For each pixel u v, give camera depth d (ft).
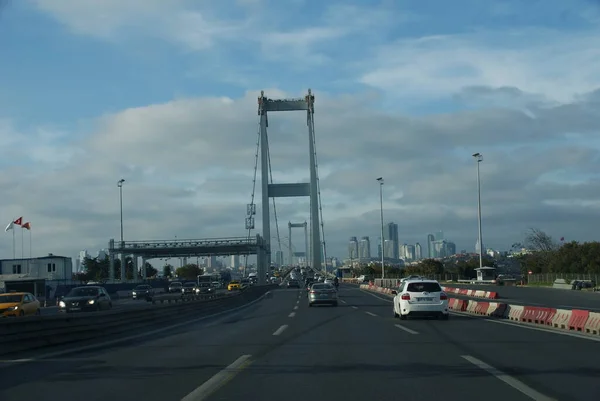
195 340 62.28
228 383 35.50
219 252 293.43
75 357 48.52
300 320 90.79
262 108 393.09
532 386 33.53
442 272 399.65
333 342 57.72
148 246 268.41
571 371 38.47
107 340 63.10
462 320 85.10
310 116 391.24
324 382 35.58
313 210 385.09
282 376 37.78
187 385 35.12
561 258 298.35
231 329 76.54
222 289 301.02
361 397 31.22
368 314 102.47
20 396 32.42
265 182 376.07
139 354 50.24
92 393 33.01
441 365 41.65
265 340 61.00
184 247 271.49
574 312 68.85
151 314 82.58
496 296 150.61
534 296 156.97
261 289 230.48
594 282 215.10
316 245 382.83
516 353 47.39
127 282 269.85
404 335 63.57
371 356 46.93
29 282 188.24
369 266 533.14
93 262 428.97
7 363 45.03
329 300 132.16
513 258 509.76
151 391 33.37
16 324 51.72
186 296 165.17
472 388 33.19
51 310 147.33
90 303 110.52
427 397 31.07
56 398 31.81
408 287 87.20
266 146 382.83
